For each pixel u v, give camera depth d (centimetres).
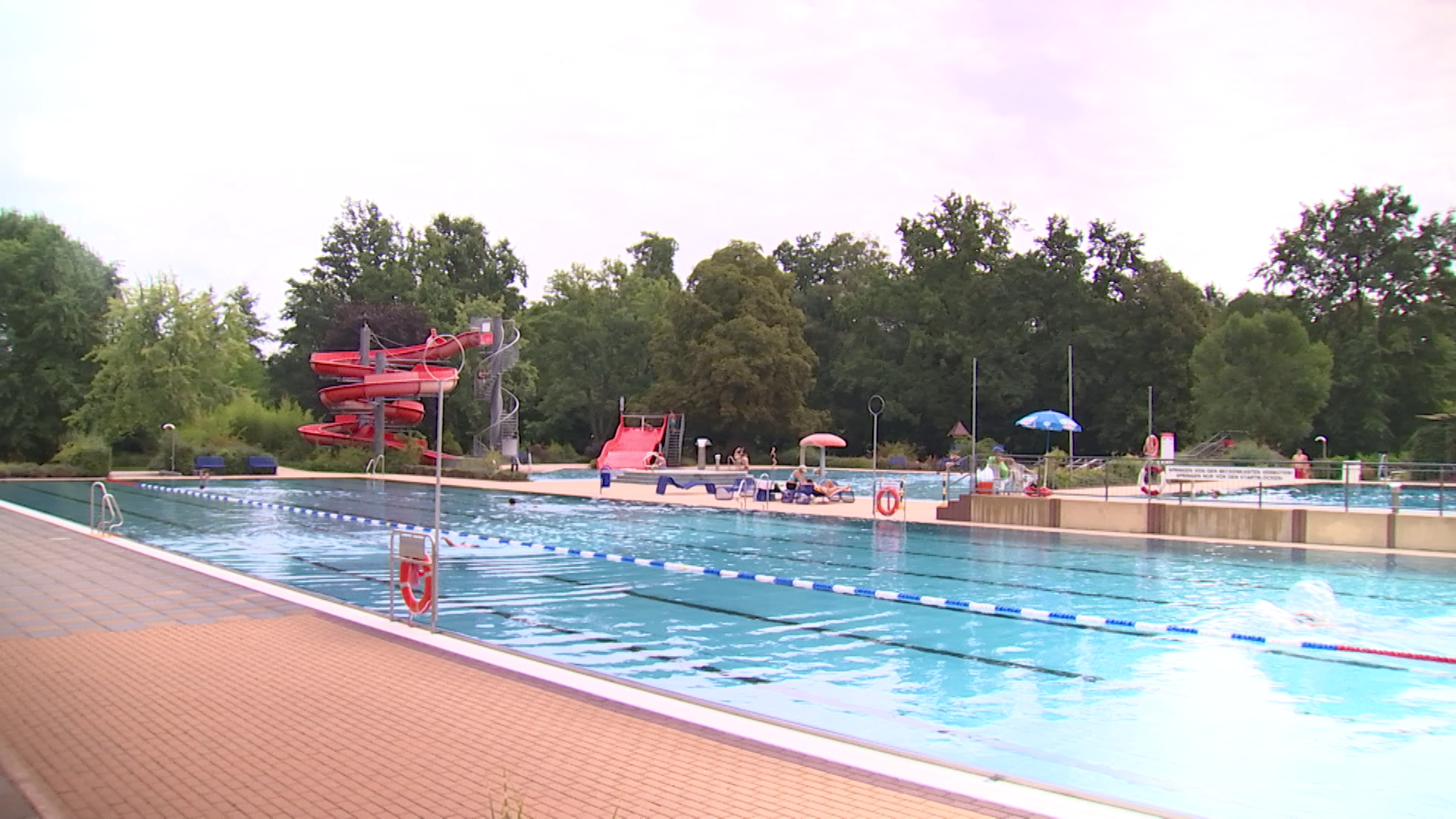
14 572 1279
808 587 1442
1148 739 729
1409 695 862
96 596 1098
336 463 4497
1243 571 1620
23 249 4722
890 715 788
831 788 506
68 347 4738
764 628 1142
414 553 945
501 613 1210
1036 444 6644
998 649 1038
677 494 3453
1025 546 1962
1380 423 5512
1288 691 873
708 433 6544
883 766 543
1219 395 5288
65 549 1533
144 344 4378
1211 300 8412
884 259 8056
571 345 7050
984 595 1387
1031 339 6712
